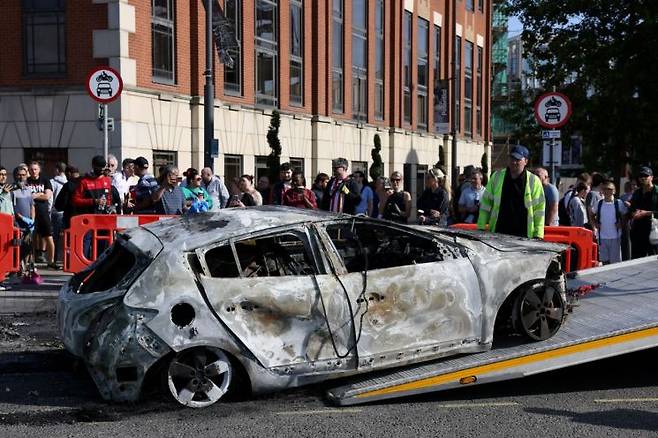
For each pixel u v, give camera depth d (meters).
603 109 22.81
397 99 35.00
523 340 6.97
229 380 6.14
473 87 45.06
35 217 13.77
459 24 42.53
